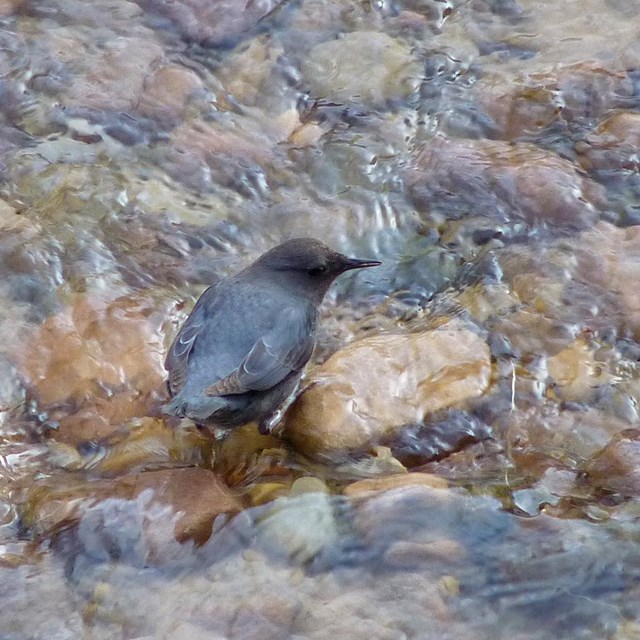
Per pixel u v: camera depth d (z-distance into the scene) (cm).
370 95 1530
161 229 1336
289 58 1580
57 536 952
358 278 1301
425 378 1114
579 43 1592
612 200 1352
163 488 984
